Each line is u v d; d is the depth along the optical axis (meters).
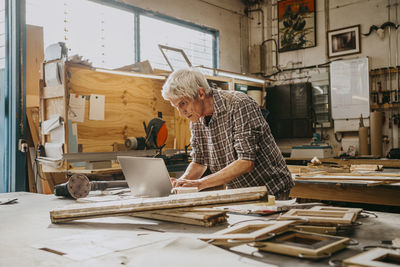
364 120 6.12
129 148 3.38
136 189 1.67
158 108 4.14
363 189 2.54
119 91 3.77
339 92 6.33
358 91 6.14
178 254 0.87
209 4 6.76
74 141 3.38
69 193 1.95
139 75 3.86
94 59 5.12
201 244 0.94
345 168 3.36
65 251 0.95
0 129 4.31
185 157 3.47
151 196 1.60
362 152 5.88
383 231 1.06
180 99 1.76
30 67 4.32
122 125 3.79
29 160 4.25
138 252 0.91
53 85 3.44
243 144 1.70
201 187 1.60
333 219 1.10
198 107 1.81
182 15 6.29
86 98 3.50
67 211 1.32
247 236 0.90
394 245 0.88
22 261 0.87
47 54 3.61
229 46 7.14
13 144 4.18
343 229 1.08
